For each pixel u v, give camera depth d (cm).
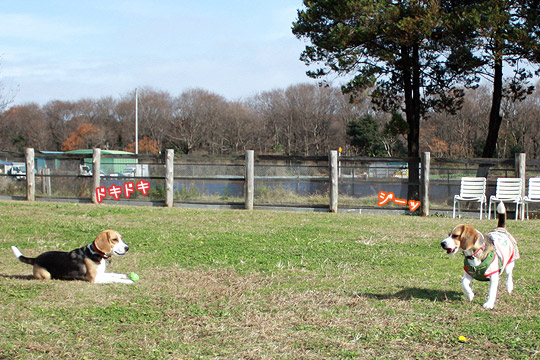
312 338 465
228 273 717
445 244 553
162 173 1730
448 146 5172
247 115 6384
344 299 588
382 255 846
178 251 867
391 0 1734
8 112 5834
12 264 761
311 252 867
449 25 1628
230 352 433
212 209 1516
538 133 4816
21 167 1920
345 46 1772
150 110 6425
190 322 507
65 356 422
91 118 6800
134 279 668
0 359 413
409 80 1909
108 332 478
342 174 1564
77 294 600
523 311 544
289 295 604
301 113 6178
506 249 563
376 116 5841
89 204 1611
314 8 1833
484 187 1424
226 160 1664
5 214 1308
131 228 1108
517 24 1639
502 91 2006
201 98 6275
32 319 511
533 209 1461
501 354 428
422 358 421
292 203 1562
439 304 570
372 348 442
